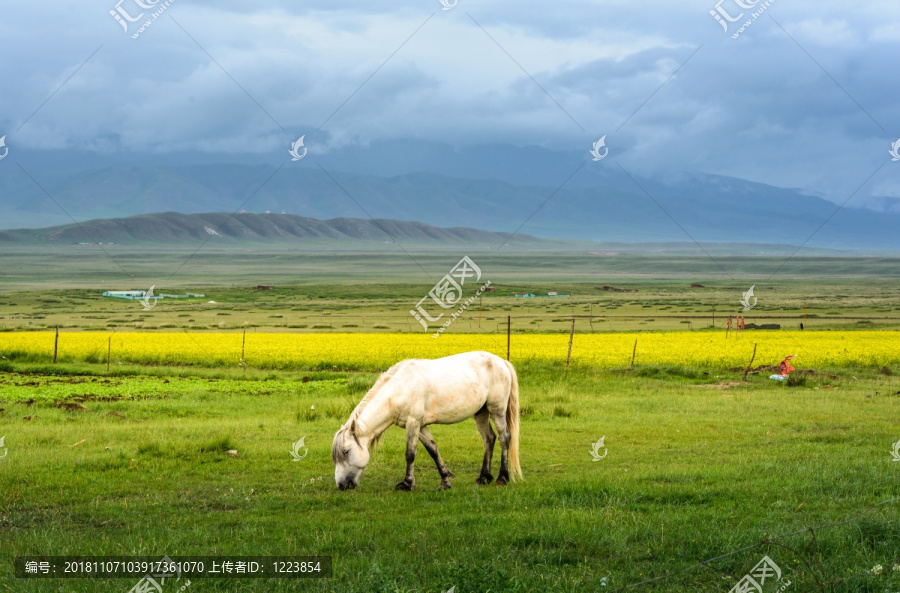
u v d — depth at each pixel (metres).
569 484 10.37
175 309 97.44
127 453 13.08
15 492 10.31
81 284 170.50
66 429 15.78
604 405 20.03
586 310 92.00
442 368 11.07
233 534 8.32
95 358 33.72
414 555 7.21
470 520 8.53
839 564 6.67
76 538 8.18
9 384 25.08
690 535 7.55
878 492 9.50
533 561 7.00
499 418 11.51
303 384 25.78
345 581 6.52
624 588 6.22
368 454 10.79
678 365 30.48
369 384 23.59
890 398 20.91
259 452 13.41
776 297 126.88
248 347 40.03
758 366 29.12
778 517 8.30
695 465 11.97
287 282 189.38
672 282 191.88
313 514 9.23
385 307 100.31
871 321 70.12
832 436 14.65
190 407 19.92
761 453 12.94
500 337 48.06
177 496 10.38
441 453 13.74
